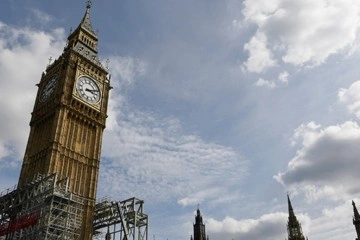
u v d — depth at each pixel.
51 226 51.31
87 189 67.50
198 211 136.12
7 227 56.31
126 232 60.47
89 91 77.44
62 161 66.00
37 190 54.88
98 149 73.44
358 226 98.50
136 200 65.31
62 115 69.62
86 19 91.06
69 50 79.56
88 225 63.44
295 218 138.88
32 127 76.06
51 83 78.62
